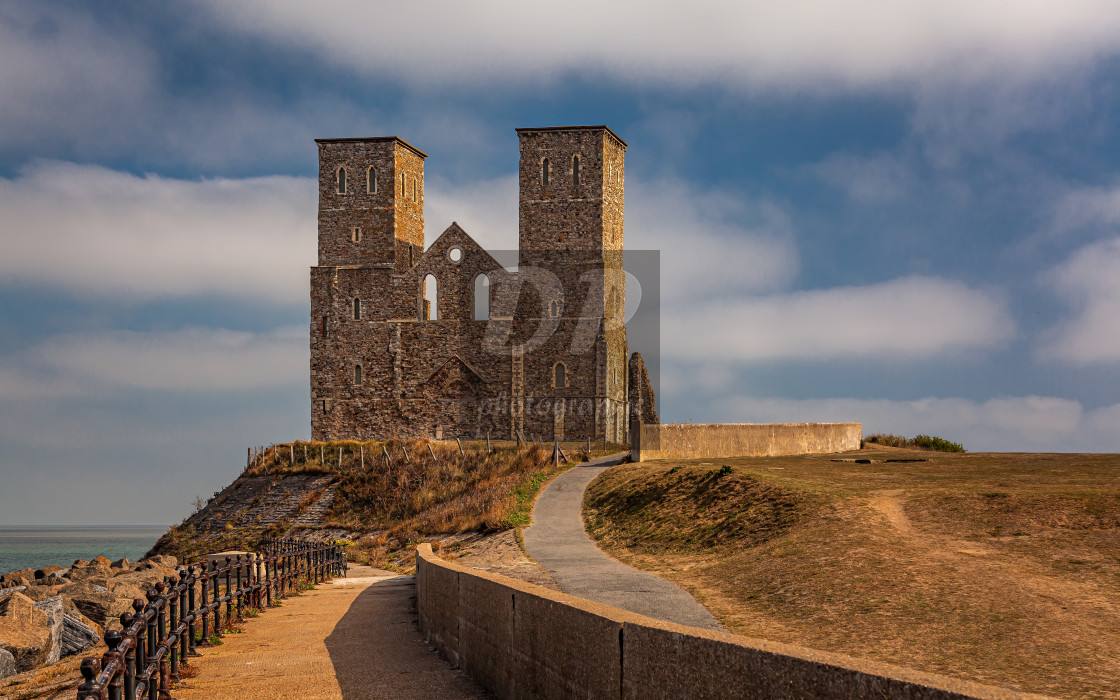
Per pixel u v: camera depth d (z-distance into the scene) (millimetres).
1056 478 21969
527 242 67625
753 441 40156
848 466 29422
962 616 11523
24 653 11750
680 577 17781
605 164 67688
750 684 4449
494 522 30219
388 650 11938
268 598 18203
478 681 9398
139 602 8562
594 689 6156
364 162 70125
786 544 17828
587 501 32250
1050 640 10188
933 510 18188
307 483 54625
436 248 68062
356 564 33250
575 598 7172
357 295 68812
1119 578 12719
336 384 68500
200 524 53438
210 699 8836
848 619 12133
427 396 67062
